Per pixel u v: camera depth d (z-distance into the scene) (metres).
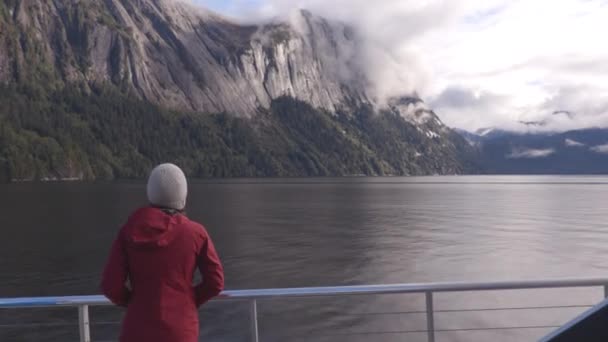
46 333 20.91
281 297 4.22
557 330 2.67
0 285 33.22
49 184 180.75
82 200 109.62
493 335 20.28
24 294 30.84
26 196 121.31
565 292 27.80
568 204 116.06
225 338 19.38
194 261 3.29
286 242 53.38
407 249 48.94
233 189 172.38
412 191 173.75
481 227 68.50
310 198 130.12
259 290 4.21
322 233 61.19
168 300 3.21
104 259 42.50
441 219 79.75
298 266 39.62
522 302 25.56
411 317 22.66
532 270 38.94
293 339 19.42
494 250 48.56
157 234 3.22
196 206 102.56
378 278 35.50
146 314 3.19
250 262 41.41
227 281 34.09
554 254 46.44
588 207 106.81
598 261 42.88
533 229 66.25
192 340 3.25
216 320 21.61
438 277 35.97
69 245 50.31
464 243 53.09
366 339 19.56
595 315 2.56
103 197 118.69
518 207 106.44
